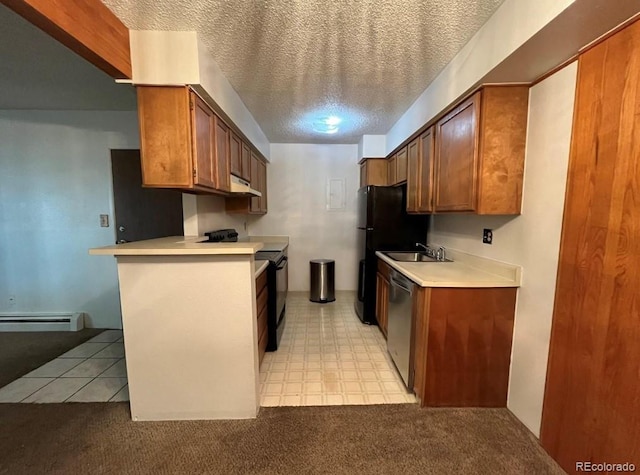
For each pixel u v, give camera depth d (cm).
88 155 316
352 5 144
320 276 421
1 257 321
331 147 455
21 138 311
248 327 182
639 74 112
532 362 172
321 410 194
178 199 325
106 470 149
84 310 331
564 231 148
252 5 146
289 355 268
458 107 200
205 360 183
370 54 191
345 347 285
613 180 123
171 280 177
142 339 180
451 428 177
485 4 144
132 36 170
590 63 132
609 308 125
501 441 167
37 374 236
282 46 182
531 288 173
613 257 124
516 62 148
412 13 150
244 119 283
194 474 147
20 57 199
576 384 142
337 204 461
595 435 132
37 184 316
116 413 190
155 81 172
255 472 148
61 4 120
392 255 306
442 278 194
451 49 185
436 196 236
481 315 189
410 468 150
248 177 324
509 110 175
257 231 464
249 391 185
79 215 321
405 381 217
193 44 171
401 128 319
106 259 327
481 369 193
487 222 216
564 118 149
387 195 335
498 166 179
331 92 253
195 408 186
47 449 161
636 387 115
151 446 164
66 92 261
